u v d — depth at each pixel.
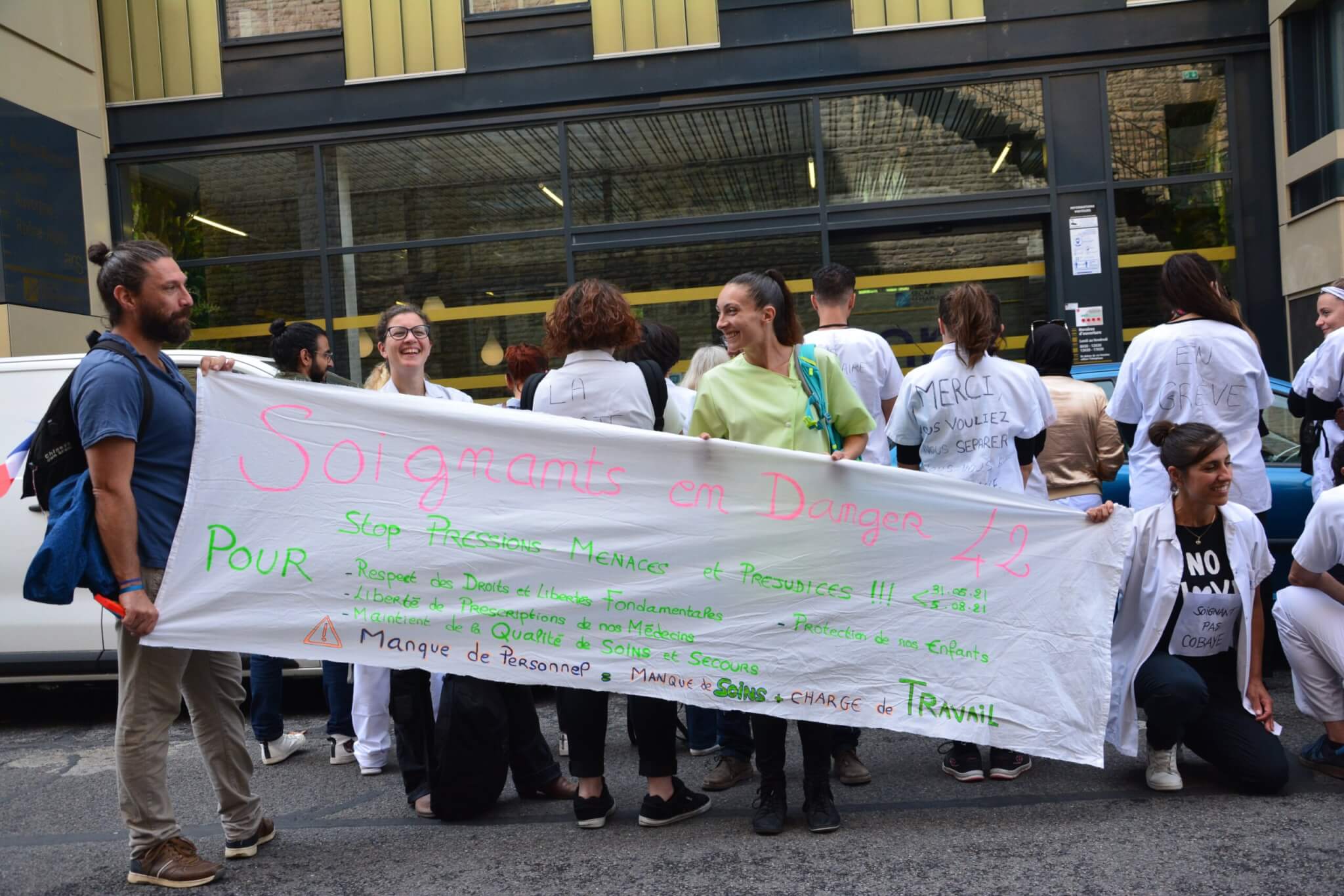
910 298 9.73
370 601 3.79
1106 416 5.07
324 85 10.16
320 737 5.52
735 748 4.41
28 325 9.30
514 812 4.21
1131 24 9.33
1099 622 3.95
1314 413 5.42
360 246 10.25
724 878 3.45
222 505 3.72
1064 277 9.46
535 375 4.43
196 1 10.28
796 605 3.88
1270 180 9.27
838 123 9.70
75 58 10.02
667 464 3.89
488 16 9.95
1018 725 3.89
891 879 3.38
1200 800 3.97
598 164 9.97
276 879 3.60
